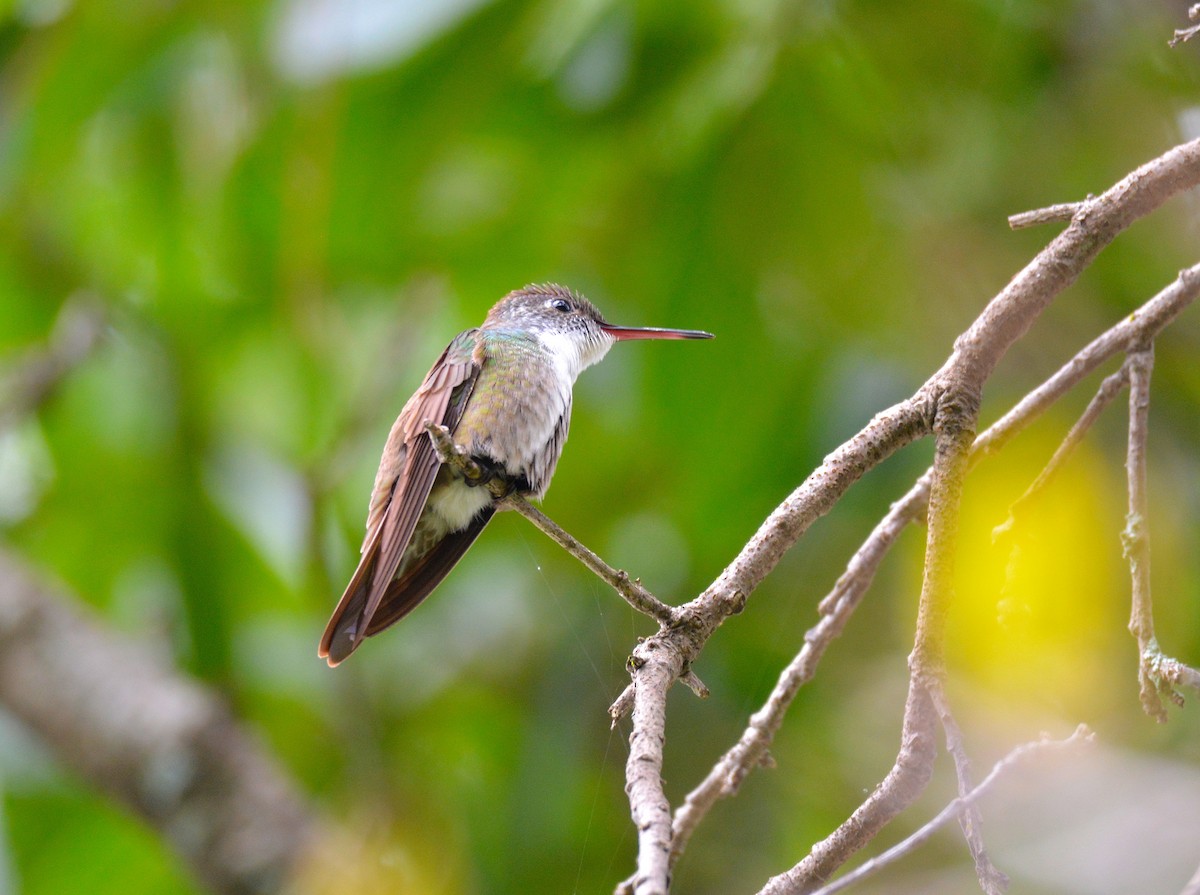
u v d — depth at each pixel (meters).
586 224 10.92
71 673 10.40
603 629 11.12
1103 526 9.27
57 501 11.56
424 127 10.49
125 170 11.54
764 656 10.48
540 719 11.00
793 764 10.08
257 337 11.62
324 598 10.02
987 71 10.06
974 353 5.52
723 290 10.54
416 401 7.76
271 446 11.59
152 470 11.48
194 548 11.37
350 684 10.15
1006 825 7.80
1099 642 8.66
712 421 10.52
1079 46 10.00
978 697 8.56
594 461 11.18
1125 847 7.38
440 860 10.01
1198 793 7.45
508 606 11.63
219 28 10.60
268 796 10.01
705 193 10.41
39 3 10.84
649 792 4.29
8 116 11.04
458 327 11.42
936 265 10.37
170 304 11.55
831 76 10.06
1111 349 5.80
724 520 10.44
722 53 10.13
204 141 11.46
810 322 10.54
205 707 10.35
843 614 5.72
